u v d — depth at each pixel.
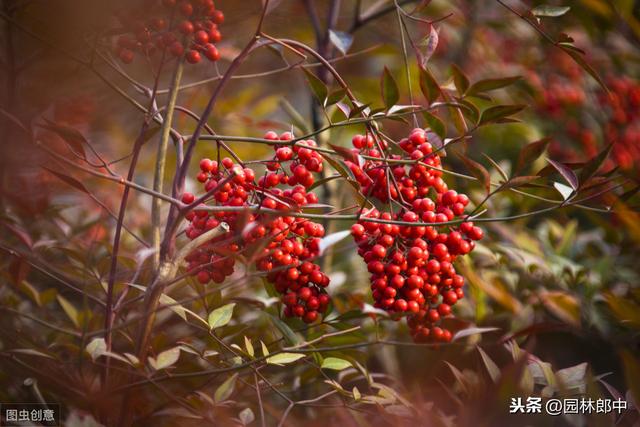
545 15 0.94
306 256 0.91
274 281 0.91
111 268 0.92
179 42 0.91
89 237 1.11
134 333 0.98
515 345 0.93
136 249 1.11
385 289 0.90
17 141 1.01
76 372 0.96
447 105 0.91
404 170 0.92
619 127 1.22
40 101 1.06
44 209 1.04
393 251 0.91
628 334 1.07
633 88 1.21
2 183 1.00
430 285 0.91
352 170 0.92
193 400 0.93
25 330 1.02
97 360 0.93
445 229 0.93
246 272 0.87
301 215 0.88
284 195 0.90
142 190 0.88
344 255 1.22
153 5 0.91
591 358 1.20
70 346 0.92
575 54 0.94
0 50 1.05
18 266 0.95
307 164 0.90
